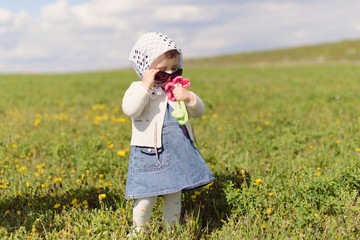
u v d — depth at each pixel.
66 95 13.70
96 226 2.90
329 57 48.81
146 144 2.62
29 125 7.30
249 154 4.80
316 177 3.15
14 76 29.73
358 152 4.39
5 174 4.12
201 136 5.84
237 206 3.01
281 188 3.15
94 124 7.36
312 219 2.72
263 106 9.58
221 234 2.76
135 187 2.61
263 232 2.68
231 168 4.06
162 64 2.62
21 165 4.54
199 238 2.85
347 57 46.97
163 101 2.69
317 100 9.45
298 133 5.64
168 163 2.59
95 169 4.20
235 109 9.38
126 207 3.11
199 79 20.56
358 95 9.52
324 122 6.68
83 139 5.64
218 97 11.55
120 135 6.01
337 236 2.53
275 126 6.55
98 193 3.53
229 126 6.71
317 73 21.23
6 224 2.96
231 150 5.01
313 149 4.82
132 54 2.74
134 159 2.67
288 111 8.39
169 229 2.73
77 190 3.56
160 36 2.65
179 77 2.67
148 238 2.68
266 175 3.76
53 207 3.29
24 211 3.22
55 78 25.50
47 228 2.91
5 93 14.20
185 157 2.63
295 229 2.67
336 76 17.94
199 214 3.08
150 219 3.03
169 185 2.55
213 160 4.50
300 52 57.59
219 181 3.50
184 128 2.73
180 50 2.68
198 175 2.65
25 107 10.38
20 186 3.61
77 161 4.67
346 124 6.12
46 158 5.00
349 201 2.83
